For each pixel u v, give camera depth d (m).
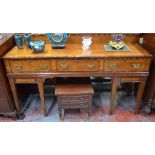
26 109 2.25
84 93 1.86
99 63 1.75
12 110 2.00
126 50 1.84
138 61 1.75
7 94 1.87
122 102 2.37
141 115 2.14
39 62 1.74
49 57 1.70
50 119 2.10
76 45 2.03
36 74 1.80
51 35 1.86
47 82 2.59
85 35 2.02
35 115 2.16
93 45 2.03
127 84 2.43
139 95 1.98
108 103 2.35
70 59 1.72
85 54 1.74
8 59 1.71
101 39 2.05
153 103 2.03
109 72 1.80
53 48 1.92
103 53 1.77
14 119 2.10
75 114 2.17
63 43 1.90
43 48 1.80
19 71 1.78
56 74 1.80
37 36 2.03
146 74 1.81
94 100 2.41
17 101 1.98
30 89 2.52
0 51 1.70
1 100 1.91
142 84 1.89
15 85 1.89
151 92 1.97
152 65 1.91
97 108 2.26
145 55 1.71
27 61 1.73
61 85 1.98
